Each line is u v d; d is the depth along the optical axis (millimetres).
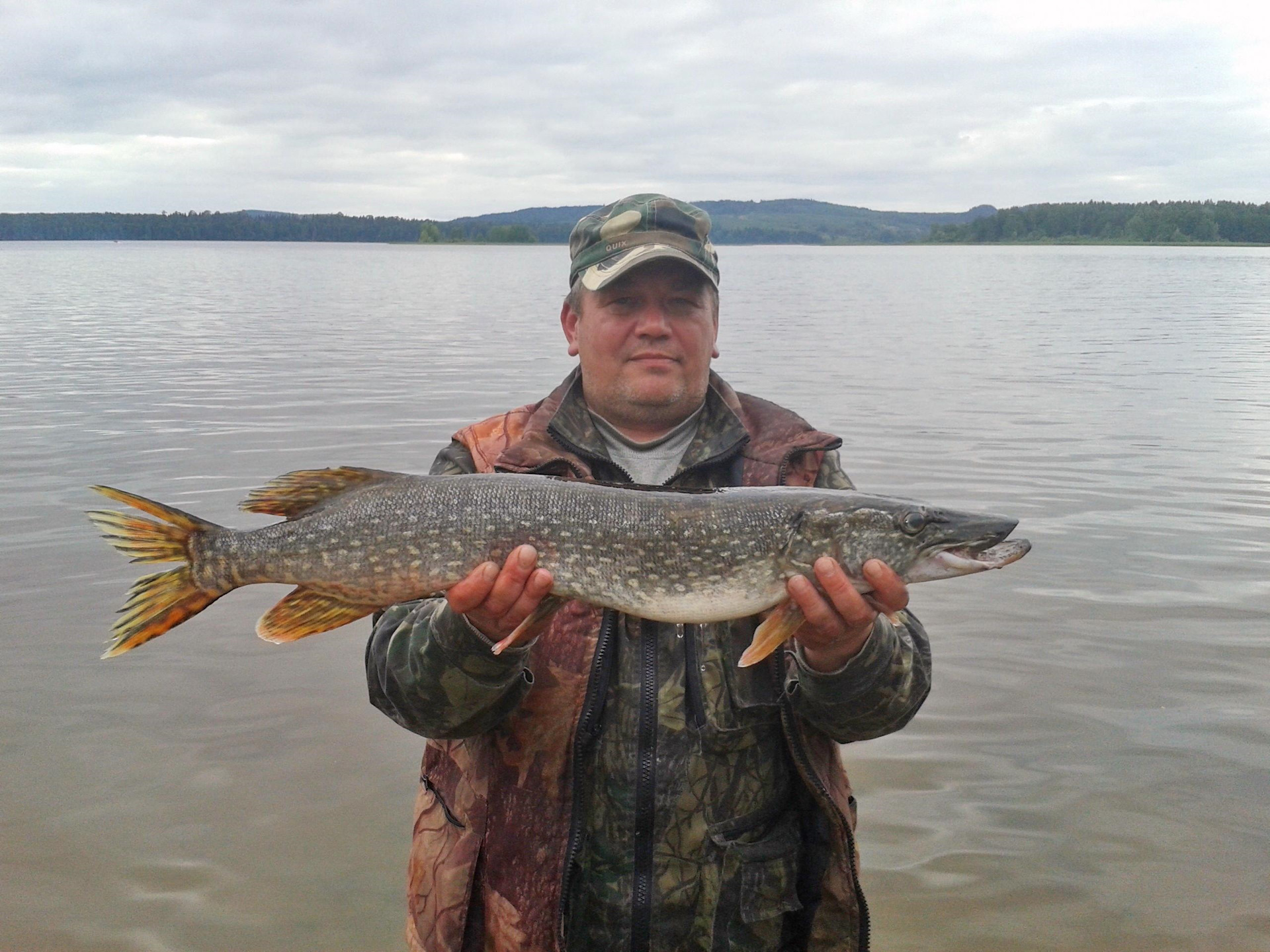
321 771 1735
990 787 1678
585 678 983
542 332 8562
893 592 938
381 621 1061
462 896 967
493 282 18422
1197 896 1429
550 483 1047
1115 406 4738
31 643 2145
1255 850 1511
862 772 1729
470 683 923
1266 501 3117
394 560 1049
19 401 4770
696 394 1146
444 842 996
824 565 917
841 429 4156
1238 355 6809
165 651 2158
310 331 8539
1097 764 1726
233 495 3102
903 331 8695
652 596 1011
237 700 1958
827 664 953
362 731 1863
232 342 7598
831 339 7953
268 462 3529
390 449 3756
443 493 1053
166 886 1450
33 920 1377
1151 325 9289
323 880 1470
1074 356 6742
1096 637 2178
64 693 1961
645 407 1123
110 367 6012
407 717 974
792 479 1132
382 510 1058
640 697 986
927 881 1468
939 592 2438
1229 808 1604
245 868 1492
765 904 972
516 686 958
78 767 1724
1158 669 2035
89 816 1597
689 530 1025
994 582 2488
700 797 970
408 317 10156
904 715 993
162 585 1106
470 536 1033
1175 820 1583
